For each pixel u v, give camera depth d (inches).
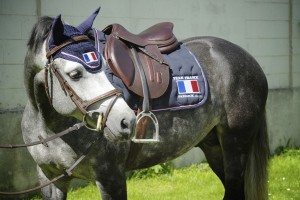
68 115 173.9
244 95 230.7
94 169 189.8
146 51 205.5
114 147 190.4
